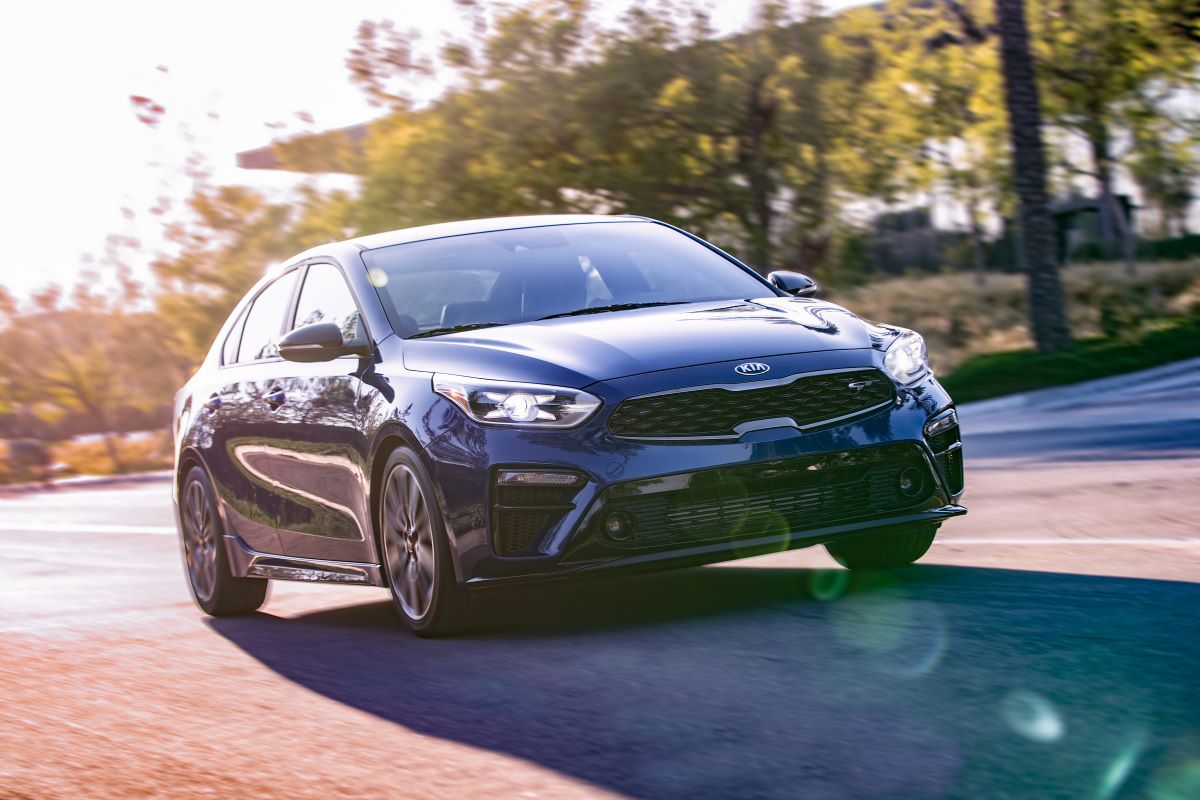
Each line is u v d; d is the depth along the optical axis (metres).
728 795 2.98
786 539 4.92
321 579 6.06
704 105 23.56
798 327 5.33
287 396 6.20
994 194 36.78
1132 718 3.28
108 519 15.00
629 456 4.79
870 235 26.38
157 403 42.28
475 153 24.33
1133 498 7.80
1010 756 3.07
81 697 4.79
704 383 4.90
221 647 5.75
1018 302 31.28
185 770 3.61
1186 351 21.31
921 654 4.16
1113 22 31.16
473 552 4.95
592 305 5.81
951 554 6.31
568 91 23.69
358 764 3.52
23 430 48.69
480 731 3.76
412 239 6.37
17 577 9.47
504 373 5.04
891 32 30.34
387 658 5.00
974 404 18.28
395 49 24.23
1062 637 4.24
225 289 32.56
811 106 23.75
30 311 44.03
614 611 5.42
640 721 3.69
